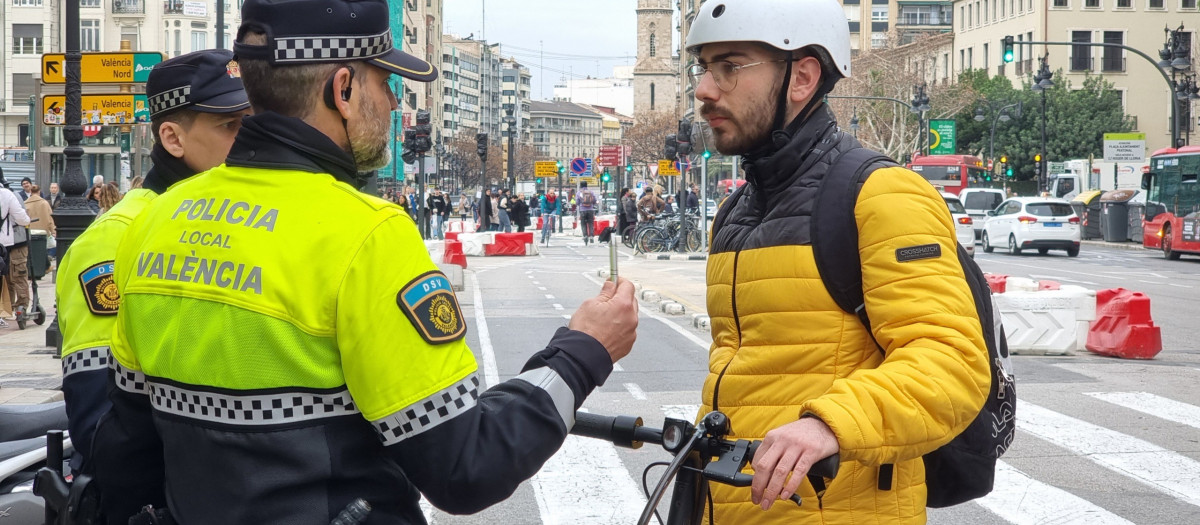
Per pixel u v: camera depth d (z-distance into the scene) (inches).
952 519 239.9
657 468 284.5
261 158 83.5
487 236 1386.6
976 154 3034.0
